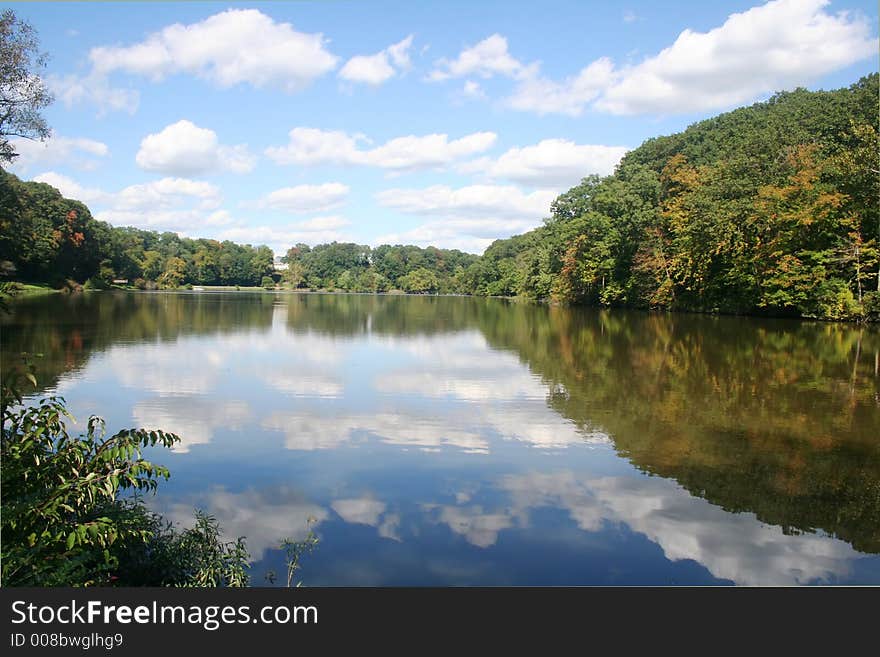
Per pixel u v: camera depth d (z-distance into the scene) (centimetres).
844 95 6362
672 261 5453
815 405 1495
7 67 2150
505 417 1352
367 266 16562
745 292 4756
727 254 4856
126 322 3631
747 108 9150
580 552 707
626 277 6350
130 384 1675
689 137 8869
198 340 2802
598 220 6369
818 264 4159
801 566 684
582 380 1836
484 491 898
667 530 771
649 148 9356
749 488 924
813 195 4172
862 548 730
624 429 1258
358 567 658
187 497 855
